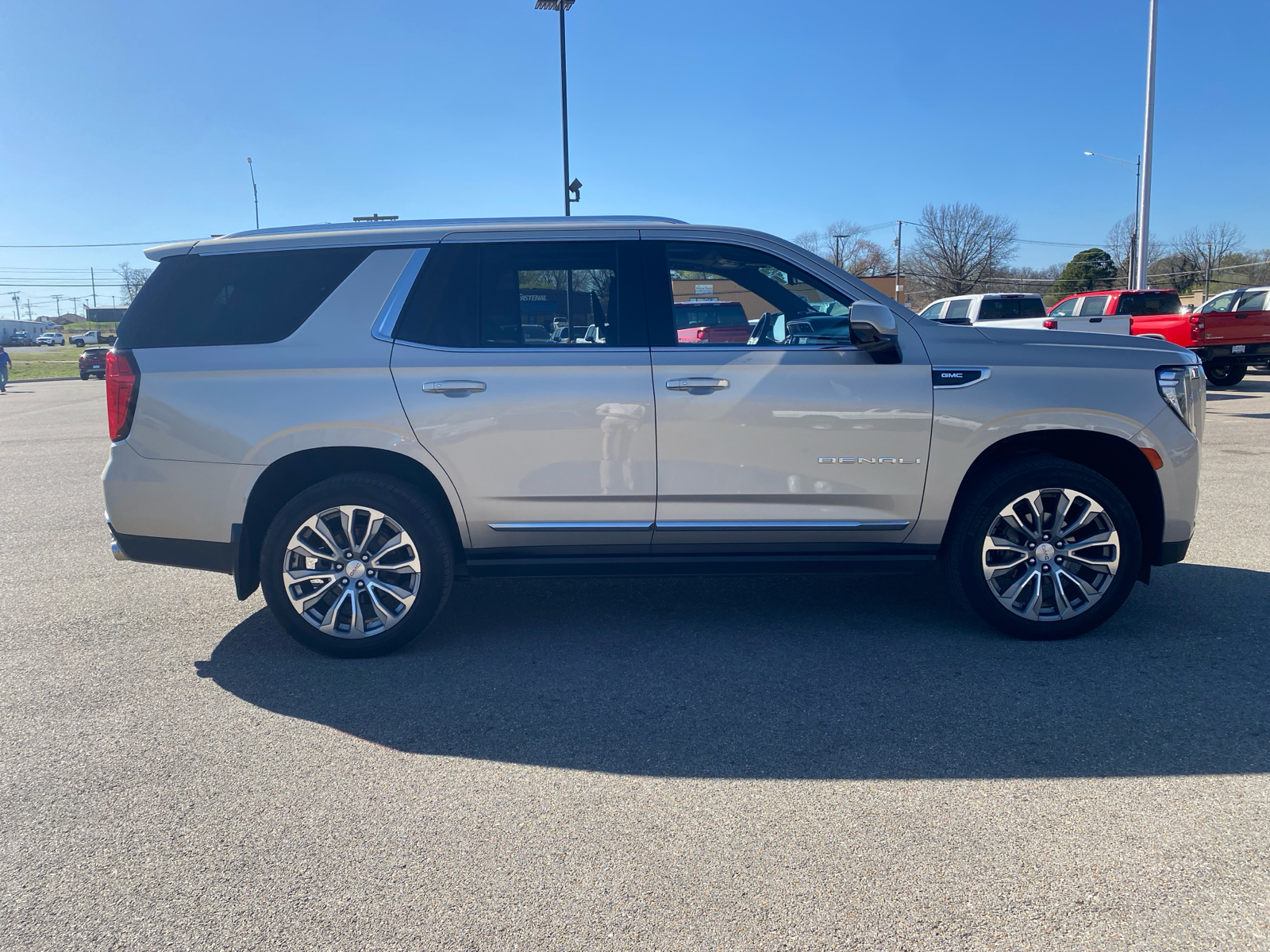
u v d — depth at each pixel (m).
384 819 2.81
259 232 4.33
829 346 4.20
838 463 4.15
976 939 2.20
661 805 2.87
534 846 2.65
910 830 2.69
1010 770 3.03
